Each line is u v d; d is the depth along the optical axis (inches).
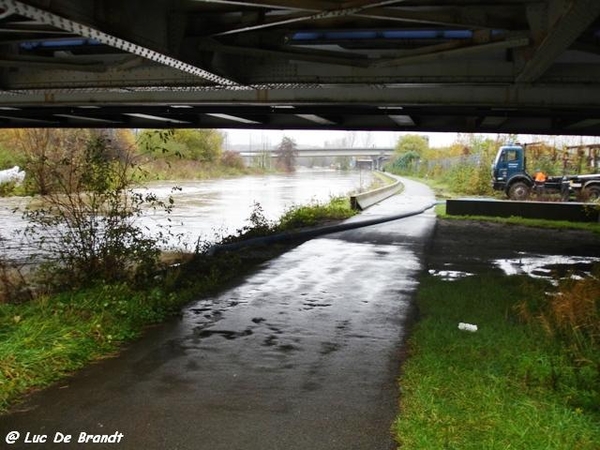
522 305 290.4
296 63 395.5
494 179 1312.7
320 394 202.1
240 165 3479.3
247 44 347.6
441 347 242.5
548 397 192.4
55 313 272.4
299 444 165.9
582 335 242.4
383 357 242.4
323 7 244.7
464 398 189.8
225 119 765.3
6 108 621.3
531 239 679.1
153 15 287.6
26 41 352.2
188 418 182.4
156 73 418.6
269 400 196.7
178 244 597.6
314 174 4062.5
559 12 247.3
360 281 407.5
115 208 377.1
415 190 1712.6
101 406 191.2
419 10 291.1
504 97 469.4
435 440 162.7
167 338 267.9
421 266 475.8
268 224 724.7
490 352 235.3
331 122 730.8
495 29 298.7
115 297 307.3
